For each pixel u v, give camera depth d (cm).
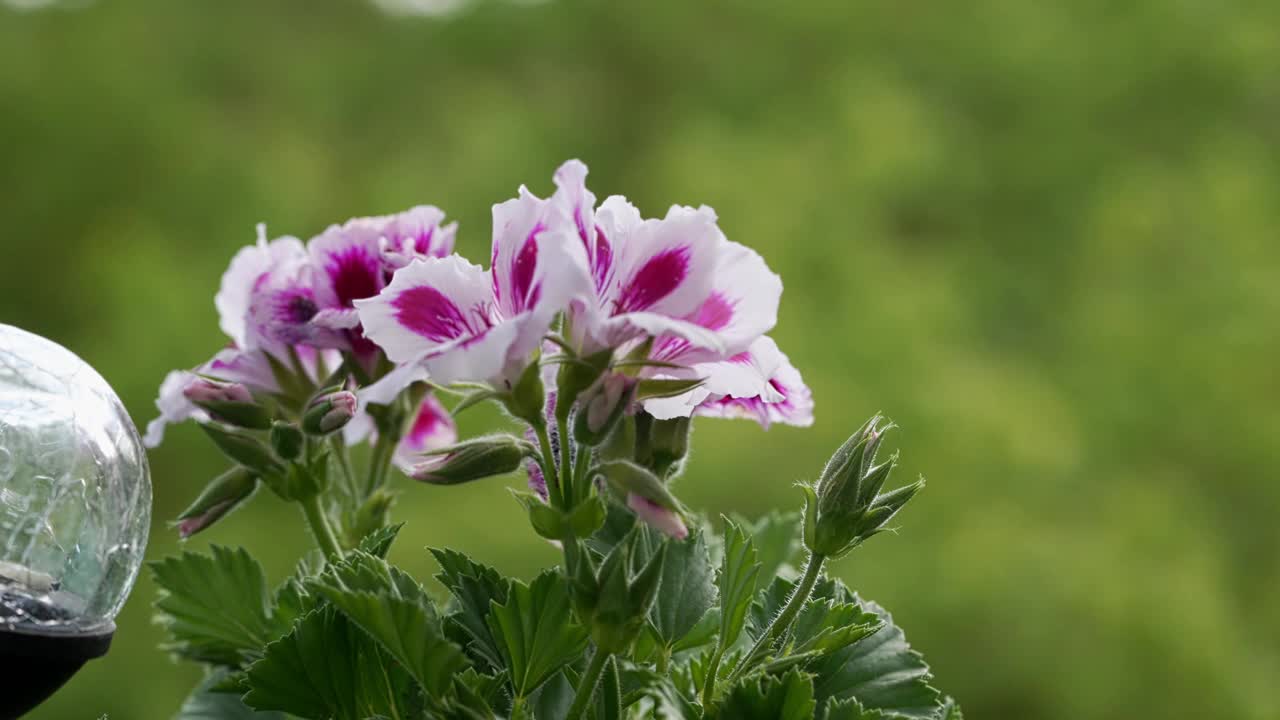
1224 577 1323
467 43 1833
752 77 1764
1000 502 1185
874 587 1124
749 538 131
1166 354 1346
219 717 155
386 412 160
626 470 115
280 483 151
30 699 122
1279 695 1209
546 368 132
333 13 1806
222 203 1445
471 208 1498
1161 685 1132
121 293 1256
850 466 128
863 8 1766
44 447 125
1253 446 1322
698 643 141
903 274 1358
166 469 1165
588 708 129
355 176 1652
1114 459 1319
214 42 1681
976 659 1119
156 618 156
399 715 129
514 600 122
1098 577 1127
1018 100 1712
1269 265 1401
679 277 119
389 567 127
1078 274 1544
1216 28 1653
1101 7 1725
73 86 1488
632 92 1873
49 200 1459
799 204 1398
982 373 1298
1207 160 1526
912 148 1501
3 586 120
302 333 152
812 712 118
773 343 127
